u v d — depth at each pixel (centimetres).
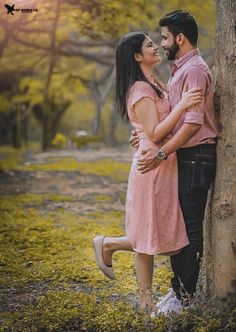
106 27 901
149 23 1080
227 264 404
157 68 1543
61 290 523
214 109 410
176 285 432
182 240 414
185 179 411
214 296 411
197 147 406
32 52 1505
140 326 398
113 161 1795
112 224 808
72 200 1013
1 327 425
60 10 891
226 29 402
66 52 1731
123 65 420
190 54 409
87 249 670
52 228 775
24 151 2331
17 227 775
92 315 431
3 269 584
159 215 413
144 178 416
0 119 2814
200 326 388
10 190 1130
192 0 1162
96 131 2689
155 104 412
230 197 402
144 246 419
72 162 1761
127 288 523
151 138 406
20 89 2306
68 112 3291
